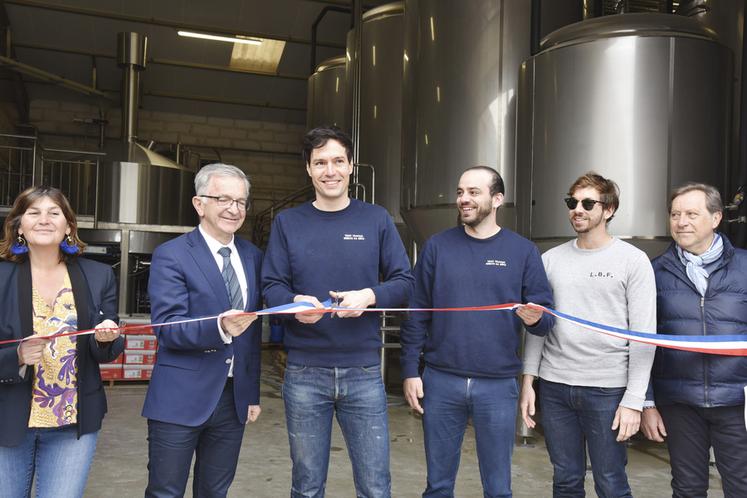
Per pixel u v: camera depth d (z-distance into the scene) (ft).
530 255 7.27
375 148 22.98
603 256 7.18
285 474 11.41
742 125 13.56
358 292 6.04
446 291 7.30
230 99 38.19
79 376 5.78
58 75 35.35
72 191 29.07
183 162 37.93
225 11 30.78
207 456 6.56
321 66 29.43
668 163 12.66
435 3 16.71
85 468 5.88
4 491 5.59
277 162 41.01
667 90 12.69
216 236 6.54
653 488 10.73
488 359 7.12
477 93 16.08
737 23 17.72
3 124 31.73
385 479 6.49
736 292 6.44
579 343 7.12
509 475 7.23
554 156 13.53
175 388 6.12
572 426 7.31
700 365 6.37
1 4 29.14
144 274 30.27
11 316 5.58
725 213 13.42
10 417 5.47
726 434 6.36
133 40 30.53
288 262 6.52
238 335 6.04
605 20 13.44
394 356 28.86
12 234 5.77
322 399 6.41
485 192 7.22
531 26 15.44
